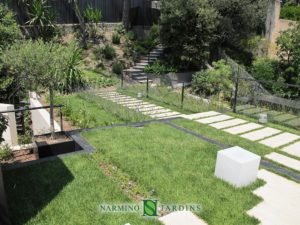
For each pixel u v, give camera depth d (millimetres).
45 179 3848
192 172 4168
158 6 17047
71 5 16812
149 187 3750
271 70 13086
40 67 5008
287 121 7355
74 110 8141
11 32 10086
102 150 4805
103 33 17641
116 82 13531
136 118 7352
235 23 15438
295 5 20781
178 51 15016
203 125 6445
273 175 4223
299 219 3248
